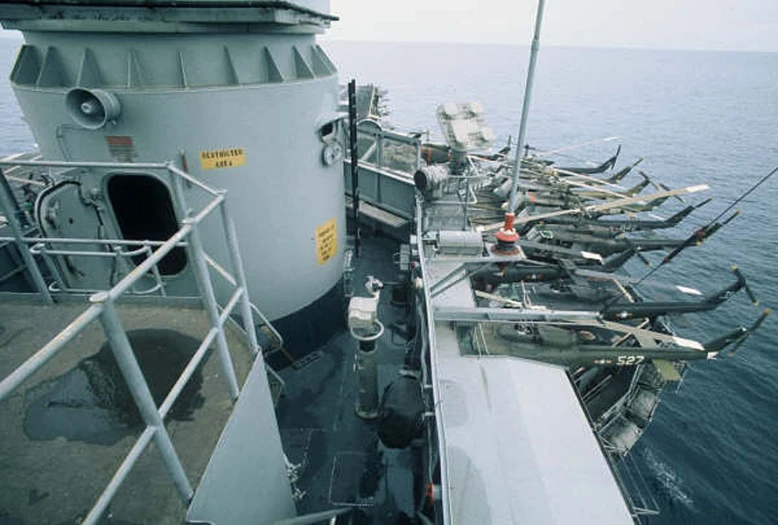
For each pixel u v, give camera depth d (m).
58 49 4.30
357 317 5.34
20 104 4.59
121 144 4.46
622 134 74.81
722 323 22.41
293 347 6.93
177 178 2.74
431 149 12.84
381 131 10.20
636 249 10.87
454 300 6.29
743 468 15.07
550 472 4.31
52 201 4.75
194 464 2.53
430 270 6.77
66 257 5.12
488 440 4.60
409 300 8.38
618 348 7.76
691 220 34.75
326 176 6.16
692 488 14.29
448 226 8.17
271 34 4.73
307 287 6.57
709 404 17.69
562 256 10.45
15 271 6.55
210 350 3.38
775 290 25.16
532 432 4.71
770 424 16.91
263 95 4.73
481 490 4.11
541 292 10.09
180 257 6.01
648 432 16.30
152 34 4.16
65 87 4.36
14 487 2.38
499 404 5.02
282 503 3.96
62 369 3.17
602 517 3.94
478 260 6.87
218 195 2.50
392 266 9.74
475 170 9.51
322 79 5.49
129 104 4.23
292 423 6.23
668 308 8.84
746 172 50.03
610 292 9.91
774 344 21.05
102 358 3.27
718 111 108.25
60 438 2.66
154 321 3.72
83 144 4.52
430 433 4.83
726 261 28.11
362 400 6.17
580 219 12.81
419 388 5.59
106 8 3.93
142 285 5.66
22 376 1.24
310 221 6.08
